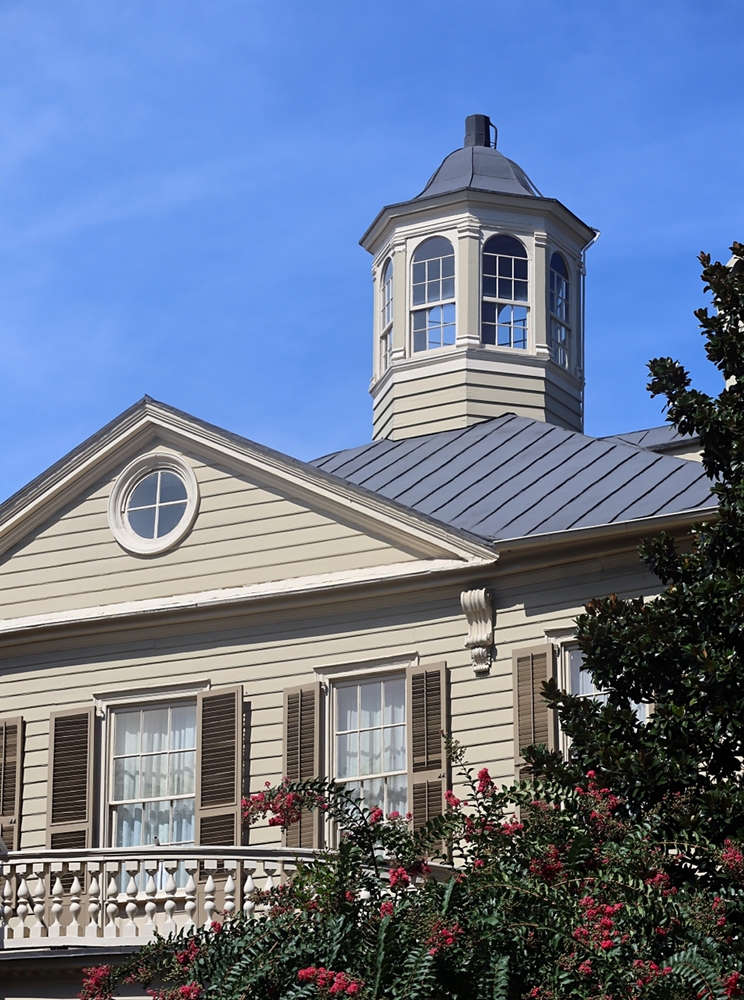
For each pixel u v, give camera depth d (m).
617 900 12.64
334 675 20.22
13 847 21.08
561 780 15.36
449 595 19.92
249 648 20.75
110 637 21.47
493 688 19.38
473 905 12.53
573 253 27.27
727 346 16.78
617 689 16.20
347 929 12.59
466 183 26.72
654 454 21.30
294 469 20.83
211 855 17.59
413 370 25.92
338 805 13.90
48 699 21.55
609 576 19.14
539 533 19.70
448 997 11.98
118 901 18.20
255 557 20.94
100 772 20.97
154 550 21.42
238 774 20.16
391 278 27.11
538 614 19.39
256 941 12.71
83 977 17.19
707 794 14.59
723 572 16.11
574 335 26.92
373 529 20.44
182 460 21.61
